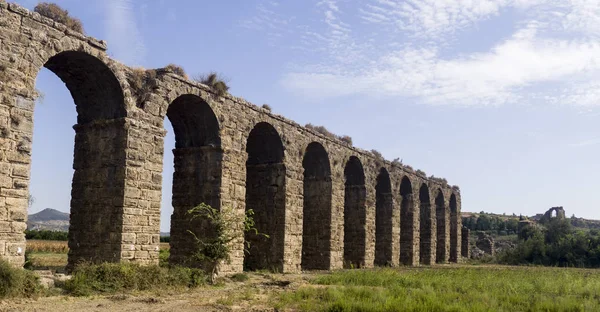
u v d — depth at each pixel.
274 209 37.06
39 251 57.84
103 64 24.53
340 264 43.53
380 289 23.19
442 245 69.62
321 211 42.88
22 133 20.89
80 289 19.95
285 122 37.50
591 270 52.66
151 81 27.09
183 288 23.83
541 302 19.59
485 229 120.50
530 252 72.44
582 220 153.75
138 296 20.28
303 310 17.52
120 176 25.08
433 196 66.19
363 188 48.50
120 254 24.47
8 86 20.58
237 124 32.75
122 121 25.25
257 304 19.05
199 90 29.95
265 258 36.81
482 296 21.09
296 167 38.44
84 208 25.86
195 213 31.09
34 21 21.75
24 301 17.45
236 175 32.25
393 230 53.38
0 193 20.03
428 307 17.75
